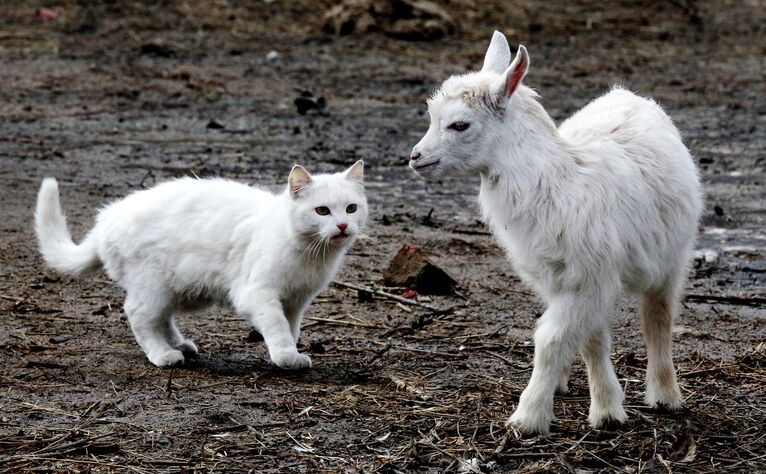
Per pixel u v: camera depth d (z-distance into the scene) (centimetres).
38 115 2206
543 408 859
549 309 859
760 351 1077
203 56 2753
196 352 1053
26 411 894
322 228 975
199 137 2077
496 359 1055
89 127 2128
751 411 932
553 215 838
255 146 2019
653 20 3328
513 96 857
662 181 883
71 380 969
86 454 818
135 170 1831
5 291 1230
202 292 1028
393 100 2433
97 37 2869
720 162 1967
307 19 3127
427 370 1021
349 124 2217
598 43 3055
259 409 910
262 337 1105
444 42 2986
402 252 1293
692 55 2972
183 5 3133
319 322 1158
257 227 998
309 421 886
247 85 2519
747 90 2603
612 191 848
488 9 3262
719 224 1596
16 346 1052
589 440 864
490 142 852
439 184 1823
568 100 2433
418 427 878
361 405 922
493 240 1511
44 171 1811
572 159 857
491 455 830
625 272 868
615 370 1035
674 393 930
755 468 823
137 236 1016
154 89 2447
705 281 1338
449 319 1179
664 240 884
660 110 947
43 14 2997
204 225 1016
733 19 3453
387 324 1157
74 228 1477
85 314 1164
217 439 848
